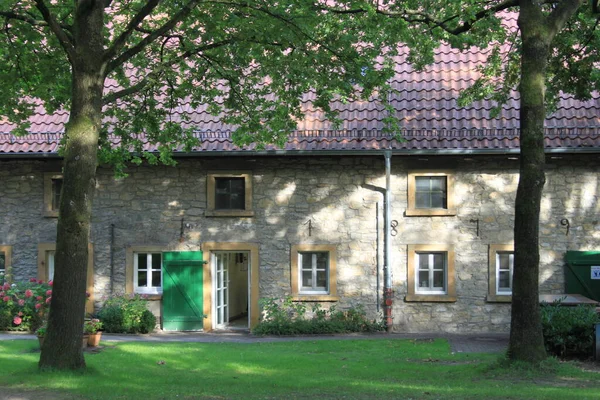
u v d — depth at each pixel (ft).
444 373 34.06
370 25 40.27
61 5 40.75
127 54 33.71
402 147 52.42
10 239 56.85
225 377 33.19
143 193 56.59
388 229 54.75
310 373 34.71
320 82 40.70
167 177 56.54
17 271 56.70
